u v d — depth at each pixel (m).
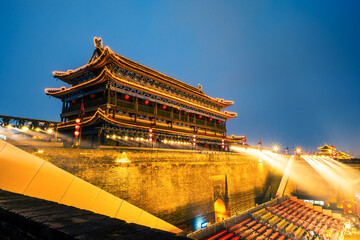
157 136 36.66
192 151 36.22
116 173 24.77
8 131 34.97
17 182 8.80
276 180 56.16
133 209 14.81
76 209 4.14
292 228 32.72
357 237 37.62
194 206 33.38
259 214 32.97
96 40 36.34
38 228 3.29
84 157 22.38
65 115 37.50
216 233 25.14
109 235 2.85
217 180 39.50
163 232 3.04
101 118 28.02
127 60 36.91
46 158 19.58
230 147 55.06
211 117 50.84
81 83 36.00
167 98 39.91
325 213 44.00
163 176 29.95
